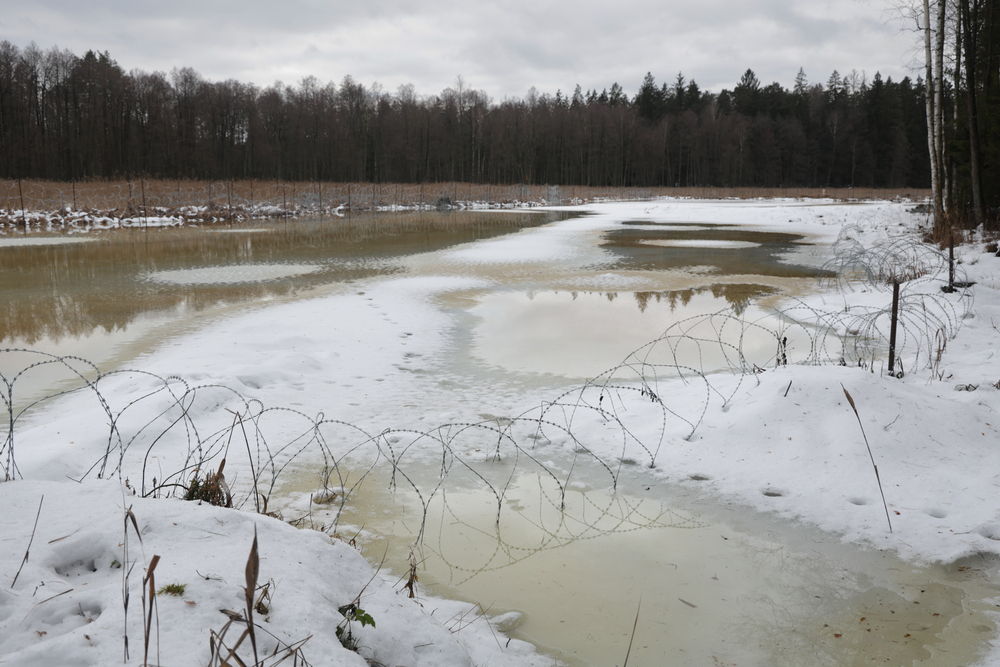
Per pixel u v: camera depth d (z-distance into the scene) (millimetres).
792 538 5488
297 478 6621
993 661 3988
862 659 4039
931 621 4398
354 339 12039
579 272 20516
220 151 100125
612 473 6754
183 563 3479
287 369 9773
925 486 6059
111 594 3082
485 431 7844
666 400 8398
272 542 3941
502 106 120500
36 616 2924
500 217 46719
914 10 23688
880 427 6820
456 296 16547
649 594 4770
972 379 9125
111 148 91312
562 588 4848
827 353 11266
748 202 69312
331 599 3529
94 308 14766
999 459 6418
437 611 4457
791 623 4406
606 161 109125
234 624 2955
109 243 28953
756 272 20688
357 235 32625
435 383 9625
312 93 108938
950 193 24297
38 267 21422
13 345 11422
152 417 7523
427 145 104625
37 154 84312
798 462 6582
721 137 109125
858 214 41344
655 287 18016
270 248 26891
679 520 5840
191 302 15500
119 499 4191
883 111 110000
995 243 18594
